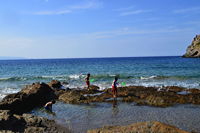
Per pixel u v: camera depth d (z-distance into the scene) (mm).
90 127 13852
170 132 9445
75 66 89438
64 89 27781
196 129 13055
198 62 93312
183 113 16844
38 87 24578
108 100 22125
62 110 18875
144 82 35156
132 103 20812
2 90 30609
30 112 18938
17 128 12531
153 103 20281
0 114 13195
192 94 22625
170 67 67188
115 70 62094
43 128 12852
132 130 10086
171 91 24953
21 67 91188
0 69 79062
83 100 22250
